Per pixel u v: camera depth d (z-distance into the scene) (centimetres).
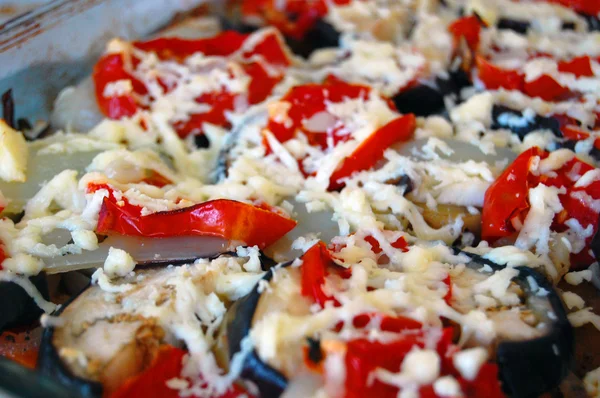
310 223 19
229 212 18
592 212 19
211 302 16
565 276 18
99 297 17
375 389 14
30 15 24
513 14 26
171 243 18
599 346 17
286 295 16
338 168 20
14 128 23
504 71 23
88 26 25
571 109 22
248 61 25
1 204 19
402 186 20
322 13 27
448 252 18
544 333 16
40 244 18
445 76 24
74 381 15
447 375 14
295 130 22
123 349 16
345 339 15
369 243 18
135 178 20
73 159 21
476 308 16
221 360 16
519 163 19
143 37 27
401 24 27
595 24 26
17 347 17
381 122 21
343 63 25
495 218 19
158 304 16
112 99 23
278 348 15
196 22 28
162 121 22
